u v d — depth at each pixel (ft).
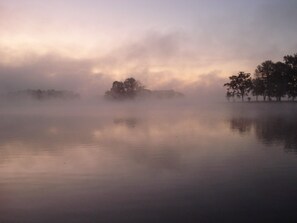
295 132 108.47
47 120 188.03
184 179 53.01
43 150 80.64
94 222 37.35
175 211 40.04
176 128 128.77
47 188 49.29
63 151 79.00
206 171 57.82
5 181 53.06
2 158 71.15
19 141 96.43
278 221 37.06
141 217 38.47
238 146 81.76
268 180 51.75
